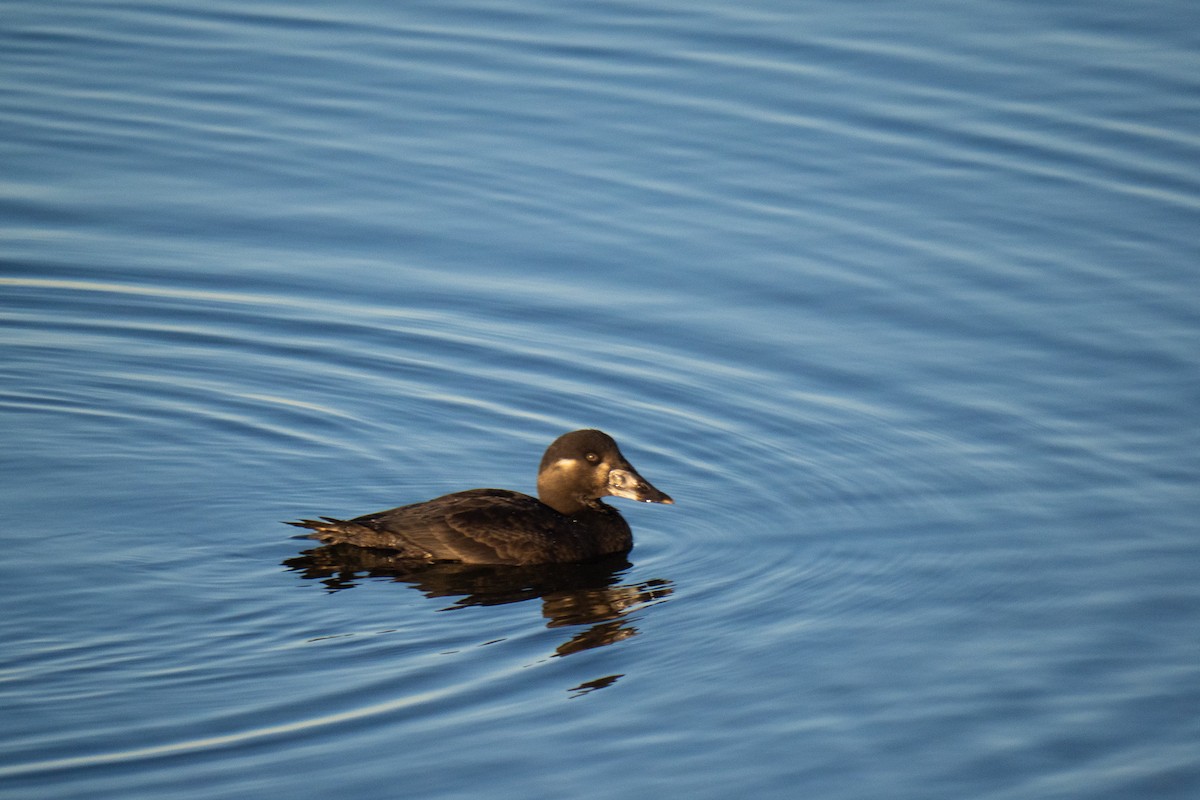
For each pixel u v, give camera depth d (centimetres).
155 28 2558
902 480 1593
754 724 1213
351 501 1540
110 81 2397
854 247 2003
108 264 1942
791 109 2294
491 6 2639
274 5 2647
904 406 1716
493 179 2152
